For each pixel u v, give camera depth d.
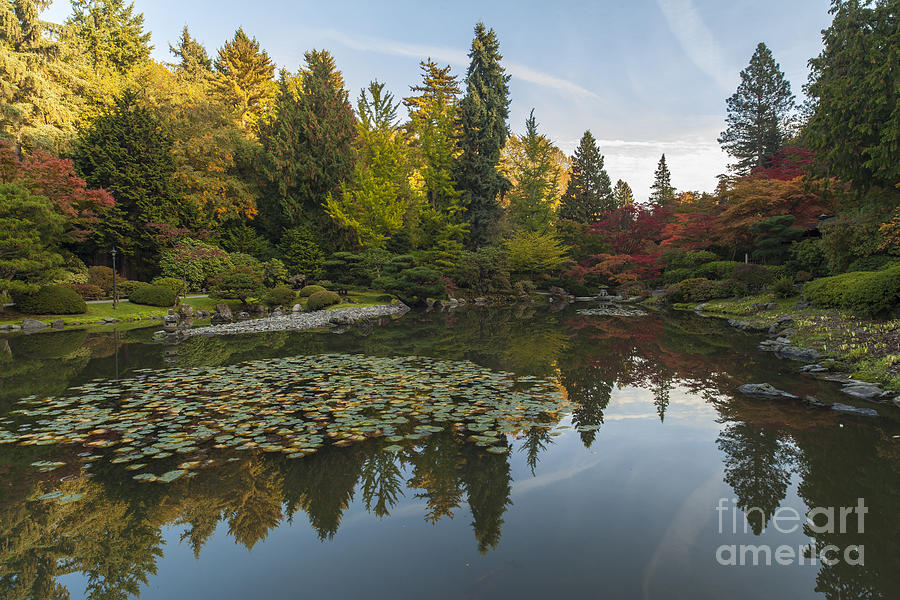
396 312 23.06
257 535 3.26
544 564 2.83
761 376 8.12
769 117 36.69
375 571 2.78
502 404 6.50
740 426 5.49
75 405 6.45
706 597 2.46
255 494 3.90
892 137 9.12
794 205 21.42
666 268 31.44
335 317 17.45
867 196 11.82
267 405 6.42
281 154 31.42
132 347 11.70
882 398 6.52
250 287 21.53
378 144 30.89
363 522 3.43
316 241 30.58
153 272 26.12
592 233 39.41
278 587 2.64
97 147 23.44
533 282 37.00
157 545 3.16
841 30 10.23
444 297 28.70
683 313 20.94
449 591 2.56
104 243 22.98
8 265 15.36
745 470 4.26
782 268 19.75
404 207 31.59
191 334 14.42
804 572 2.71
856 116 10.00
